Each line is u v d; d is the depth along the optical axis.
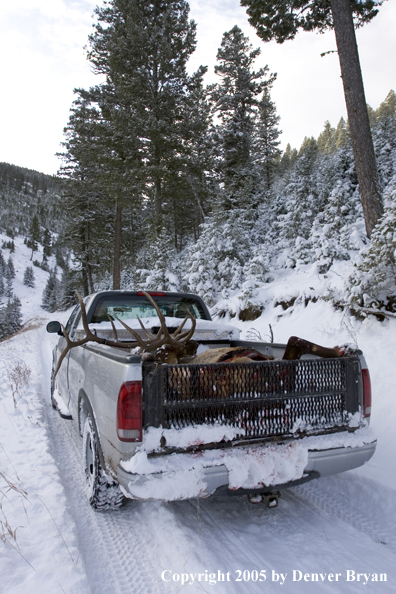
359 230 10.65
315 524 2.92
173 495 2.24
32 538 2.53
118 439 2.34
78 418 3.86
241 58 27.27
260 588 2.11
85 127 23.88
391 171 18.92
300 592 2.11
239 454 2.44
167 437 2.34
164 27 21.05
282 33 11.30
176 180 21.69
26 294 134.50
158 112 20.69
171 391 2.39
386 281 6.84
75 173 32.75
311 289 9.42
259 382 2.59
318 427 2.75
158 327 4.11
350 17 9.02
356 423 2.87
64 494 3.16
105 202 29.17
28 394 6.82
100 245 34.75
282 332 8.95
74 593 2.01
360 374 2.94
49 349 14.48
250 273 13.33
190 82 22.11
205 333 4.32
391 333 6.44
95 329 3.92
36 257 194.62
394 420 4.73
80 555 2.37
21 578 2.13
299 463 2.57
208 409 2.46
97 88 24.59
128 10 21.25
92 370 3.19
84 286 37.31
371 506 3.25
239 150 26.73
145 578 2.24
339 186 12.95
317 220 13.29
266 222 19.67
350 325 7.36
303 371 2.73
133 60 20.92
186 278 15.55
